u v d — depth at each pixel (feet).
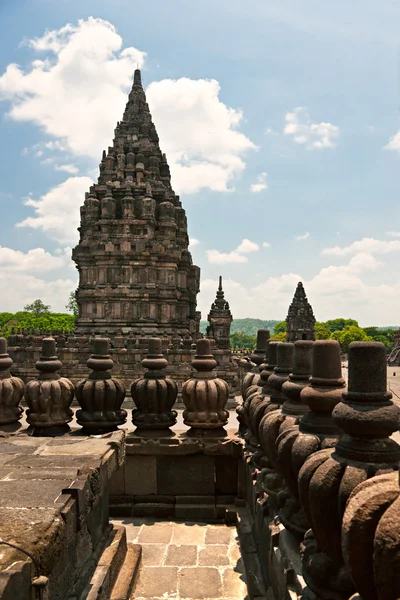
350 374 13.34
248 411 27.48
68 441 26.05
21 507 16.48
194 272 106.42
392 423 12.41
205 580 23.27
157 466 32.17
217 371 72.18
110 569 20.03
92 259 89.92
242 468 31.17
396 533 9.24
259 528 22.22
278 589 16.76
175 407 69.92
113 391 30.48
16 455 23.31
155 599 21.70
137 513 31.45
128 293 86.89
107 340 31.76
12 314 325.83
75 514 17.56
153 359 33.40
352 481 12.00
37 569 13.23
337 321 391.86
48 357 30.68
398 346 90.84
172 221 92.73
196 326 104.01
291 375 20.12
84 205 93.45
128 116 102.99
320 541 13.25
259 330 35.63
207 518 31.07
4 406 30.89
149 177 95.66
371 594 10.37
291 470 16.46
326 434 15.60
